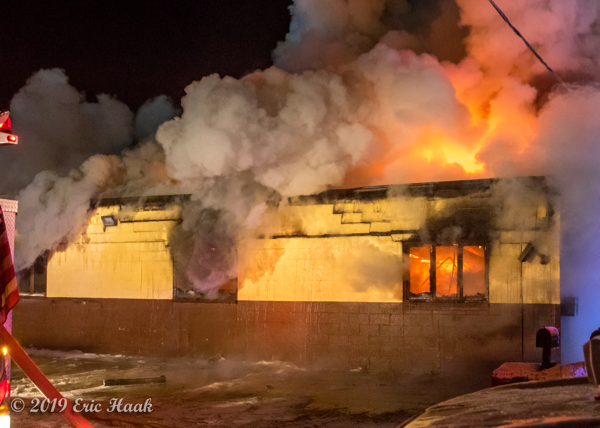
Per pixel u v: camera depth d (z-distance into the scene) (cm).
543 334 628
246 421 679
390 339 1021
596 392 163
